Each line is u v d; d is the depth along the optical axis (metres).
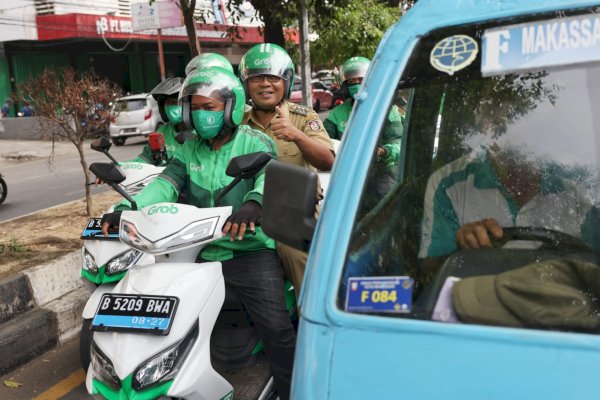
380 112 1.84
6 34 22.62
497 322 1.56
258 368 3.06
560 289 1.63
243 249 2.93
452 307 1.62
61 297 4.86
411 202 2.18
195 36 8.77
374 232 1.83
